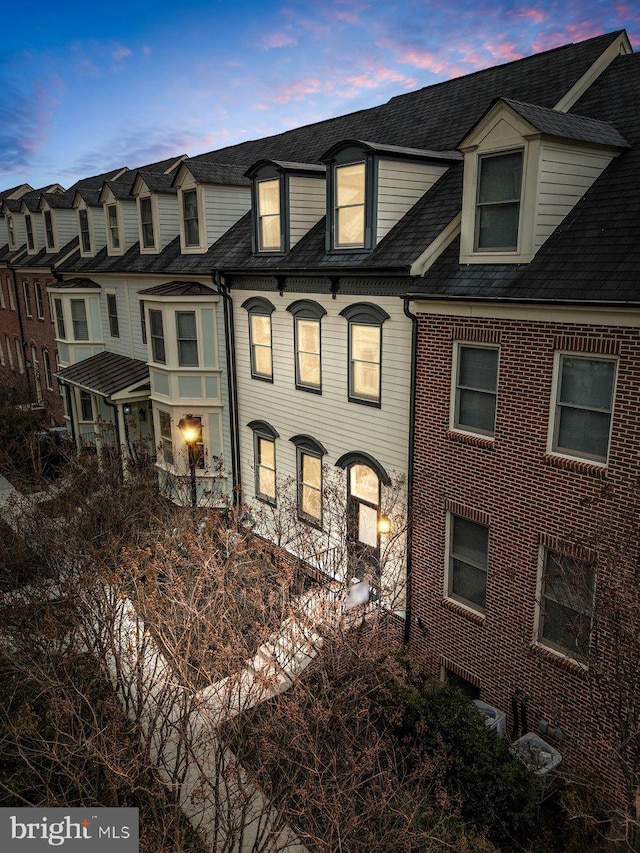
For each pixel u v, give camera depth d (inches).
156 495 688.4
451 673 494.0
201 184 714.2
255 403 688.4
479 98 595.5
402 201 519.5
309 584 583.5
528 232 398.6
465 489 449.4
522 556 415.2
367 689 418.3
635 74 480.4
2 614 445.7
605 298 341.7
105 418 957.8
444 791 328.8
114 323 949.2
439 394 458.6
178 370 721.6
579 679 387.5
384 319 504.1
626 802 348.2
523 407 398.9
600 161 417.4
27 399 1321.4
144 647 361.1
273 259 620.1
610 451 355.3
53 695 336.2
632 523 349.1
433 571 488.4
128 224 903.1
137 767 303.0
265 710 378.3
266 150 867.4
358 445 561.6
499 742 382.9
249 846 330.0
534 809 362.6
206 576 416.8
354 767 310.7
